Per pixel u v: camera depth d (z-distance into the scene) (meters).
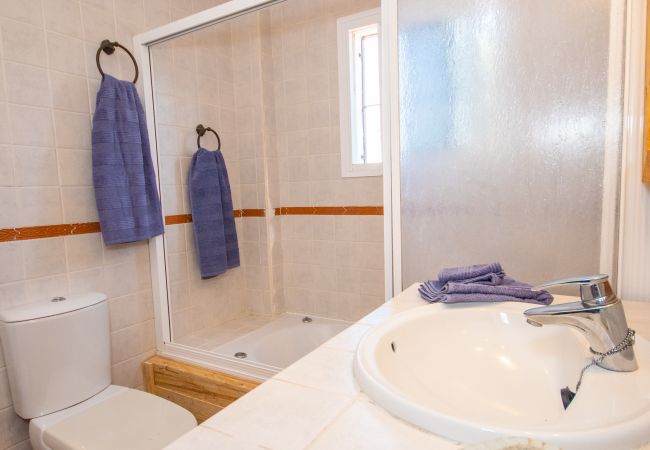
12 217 1.42
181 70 2.15
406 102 1.20
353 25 2.20
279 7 2.41
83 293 1.59
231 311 2.49
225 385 1.65
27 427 1.45
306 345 2.32
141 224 1.74
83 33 1.65
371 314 0.89
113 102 1.65
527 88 1.05
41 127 1.50
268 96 2.45
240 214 2.56
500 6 1.06
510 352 0.77
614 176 0.96
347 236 2.35
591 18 0.96
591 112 0.98
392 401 0.49
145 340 1.91
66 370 1.39
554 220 1.04
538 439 0.39
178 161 2.16
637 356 0.57
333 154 2.34
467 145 1.13
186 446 0.44
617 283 0.97
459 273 0.97
